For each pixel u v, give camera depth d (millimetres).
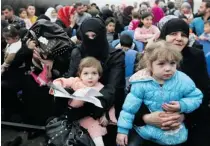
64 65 3459
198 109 2607
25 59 3957
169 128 2416
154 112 2410
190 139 2656
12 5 8727
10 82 4152
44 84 3564
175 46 2496
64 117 2646
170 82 2414
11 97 4328
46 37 3457
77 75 2842
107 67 2803
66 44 3420
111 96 2602
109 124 2764
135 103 2438
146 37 5121
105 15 7645
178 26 2648
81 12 7410
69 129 2586
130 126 2457
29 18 8469
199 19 6094
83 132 2594
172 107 2373
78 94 2520
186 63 2664
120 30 7156
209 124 2686
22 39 4090
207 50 4812
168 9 10930
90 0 13586
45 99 3998
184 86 2418
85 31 2791
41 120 4141
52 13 8406
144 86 2418
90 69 2654
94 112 2613
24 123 4312
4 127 4445
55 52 3395
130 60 3398
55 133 2580
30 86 3982
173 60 2342
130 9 9000
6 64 4070
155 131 2428
